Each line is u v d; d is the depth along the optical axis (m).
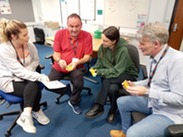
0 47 1.38
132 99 1.31
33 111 1.66
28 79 1.44
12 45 1.41
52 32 4.85
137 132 1.02
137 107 1.29
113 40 1.58
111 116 1.77
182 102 0.96
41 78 1.48
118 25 3.39
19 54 1.47
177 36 2.97
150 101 1.18
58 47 1.91
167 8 2.80
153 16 2.93
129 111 1.34
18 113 1.81
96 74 1.68
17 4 4.50
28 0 4.70
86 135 1.61
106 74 1.65
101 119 1.83
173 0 2.72
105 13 3.47
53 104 2.10
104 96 1.66
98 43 2.61
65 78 1.92
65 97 2.25
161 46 1.03
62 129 1.69
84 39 1.88
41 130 1.67
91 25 3.72
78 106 1.96
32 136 1.59
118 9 3.24
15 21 1.32
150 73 1.18
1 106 2.03
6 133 1.57
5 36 1.35
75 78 1.80
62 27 4.56
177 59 0.98
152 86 1.15
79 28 1.76
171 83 1.00
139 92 1.10
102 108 1.77
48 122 1.76
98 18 3.64
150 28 0.99
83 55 1.95
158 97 1.03
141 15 3.01
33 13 4.96
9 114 1.79
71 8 4.05
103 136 1.60
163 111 1.10
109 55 1.73
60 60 1.86
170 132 0.81
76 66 1.86
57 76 1.86
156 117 1.08
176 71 0.97
